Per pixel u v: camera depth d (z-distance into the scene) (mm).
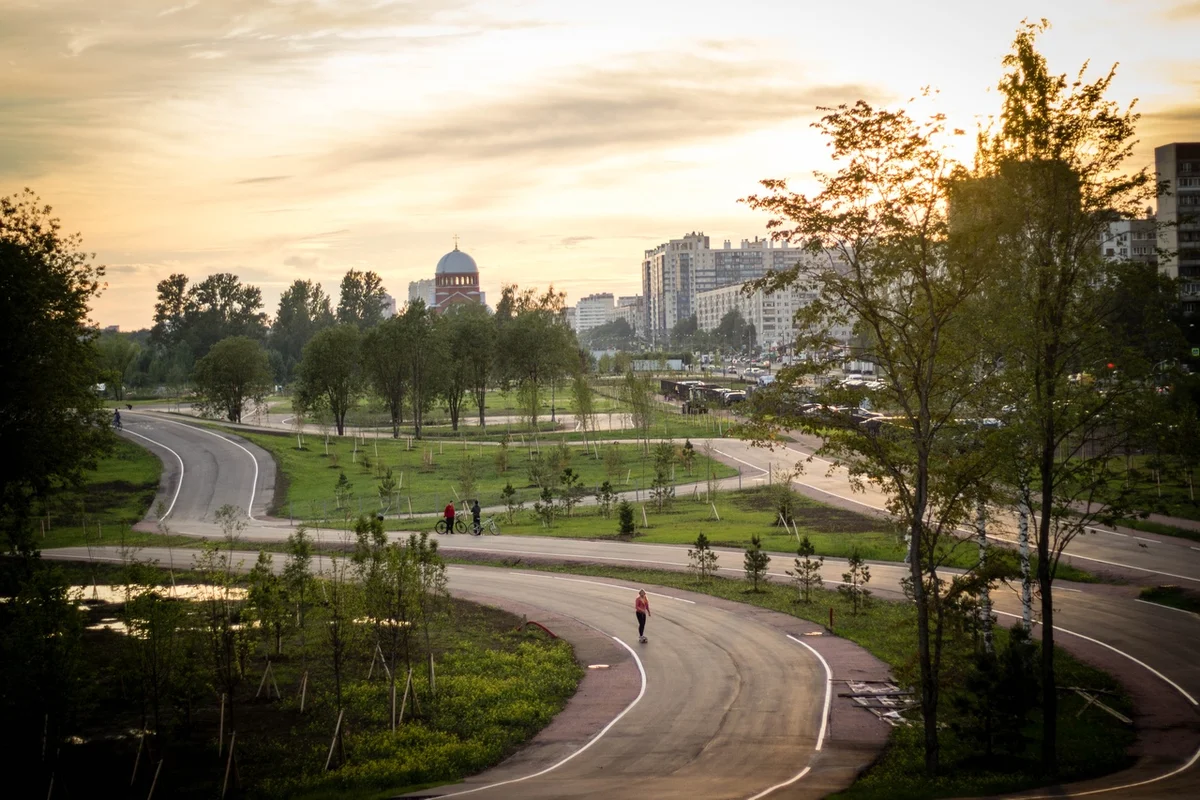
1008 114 28672
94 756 28625
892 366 26719
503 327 151375
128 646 29016
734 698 33031
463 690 34188
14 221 49500
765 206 26109
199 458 106000
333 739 28500
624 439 122812
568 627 43406
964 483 26734
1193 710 31219
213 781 26750
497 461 100812
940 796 22750
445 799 23750
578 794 23719
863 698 32688
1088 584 48438
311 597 41969
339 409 133750
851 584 47719
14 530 48219
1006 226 27703
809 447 107812
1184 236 121250
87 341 53156
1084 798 20969
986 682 27266
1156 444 28297
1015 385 27875
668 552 59938
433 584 40125
